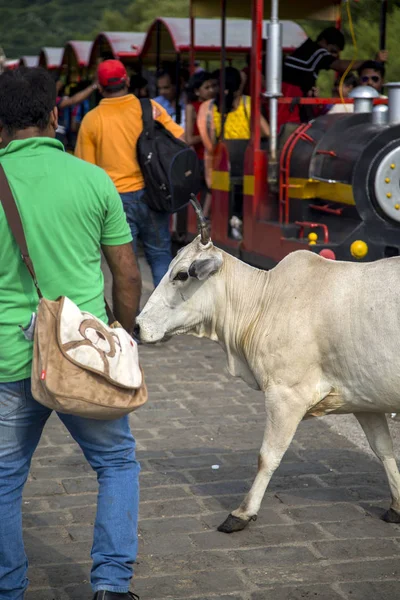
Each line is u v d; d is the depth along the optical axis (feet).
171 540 15.78
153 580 14.35
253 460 19.65
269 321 16.08
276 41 30.19
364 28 46.73
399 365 14.65
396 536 15.97
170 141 28.60
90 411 11.50
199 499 17.54
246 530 16.20
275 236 29.40
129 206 29.07
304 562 14.97
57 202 11.89
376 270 15.25
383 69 35.22
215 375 26.25
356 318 15.06
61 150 12.51
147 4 116.06
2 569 12.29
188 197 28.68
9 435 12.17
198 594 13.91
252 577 14.46
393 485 16.43
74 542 15.71
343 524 16.44
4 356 11.93
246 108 36.81
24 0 167.94
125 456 12.54
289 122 32.53
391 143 23.73
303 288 15.87
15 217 11.67
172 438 21.04
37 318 11.51
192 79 40.50
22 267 11.92
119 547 12.14
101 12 162.50
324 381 15.76
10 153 12.14
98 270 12.60
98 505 12.34
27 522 16.49
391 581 14.30
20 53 159.43
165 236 29.96
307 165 27.25
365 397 15.34
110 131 28.60
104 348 11.66
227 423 22.12
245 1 39.50
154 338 16.84
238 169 35.17
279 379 15.84
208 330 17.20
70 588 14.14
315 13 38.75
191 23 43.19
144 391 12.14
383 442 16.40
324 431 21.59
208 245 16.52
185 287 16.71
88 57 62.49
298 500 17.53
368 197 24.02
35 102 12.26
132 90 53.57
